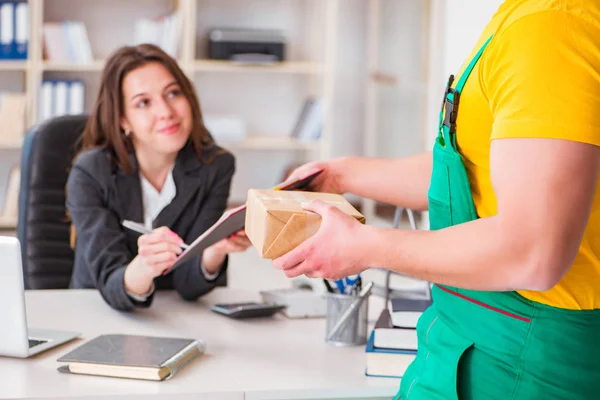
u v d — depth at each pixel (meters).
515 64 1.32
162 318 2.38
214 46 6.70
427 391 1.56
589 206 1.28
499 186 1.31
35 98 6.32
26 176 3.20
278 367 1.94
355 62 7.84
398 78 6.92
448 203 1.53
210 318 2.39
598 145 1.27
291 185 1.96
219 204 2.88
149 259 2.29
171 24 6.53
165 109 2.72
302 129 6.94
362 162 2.08
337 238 1.41
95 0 7.00
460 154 1.50
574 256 1.29
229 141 6.79
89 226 2.65
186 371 1.88
